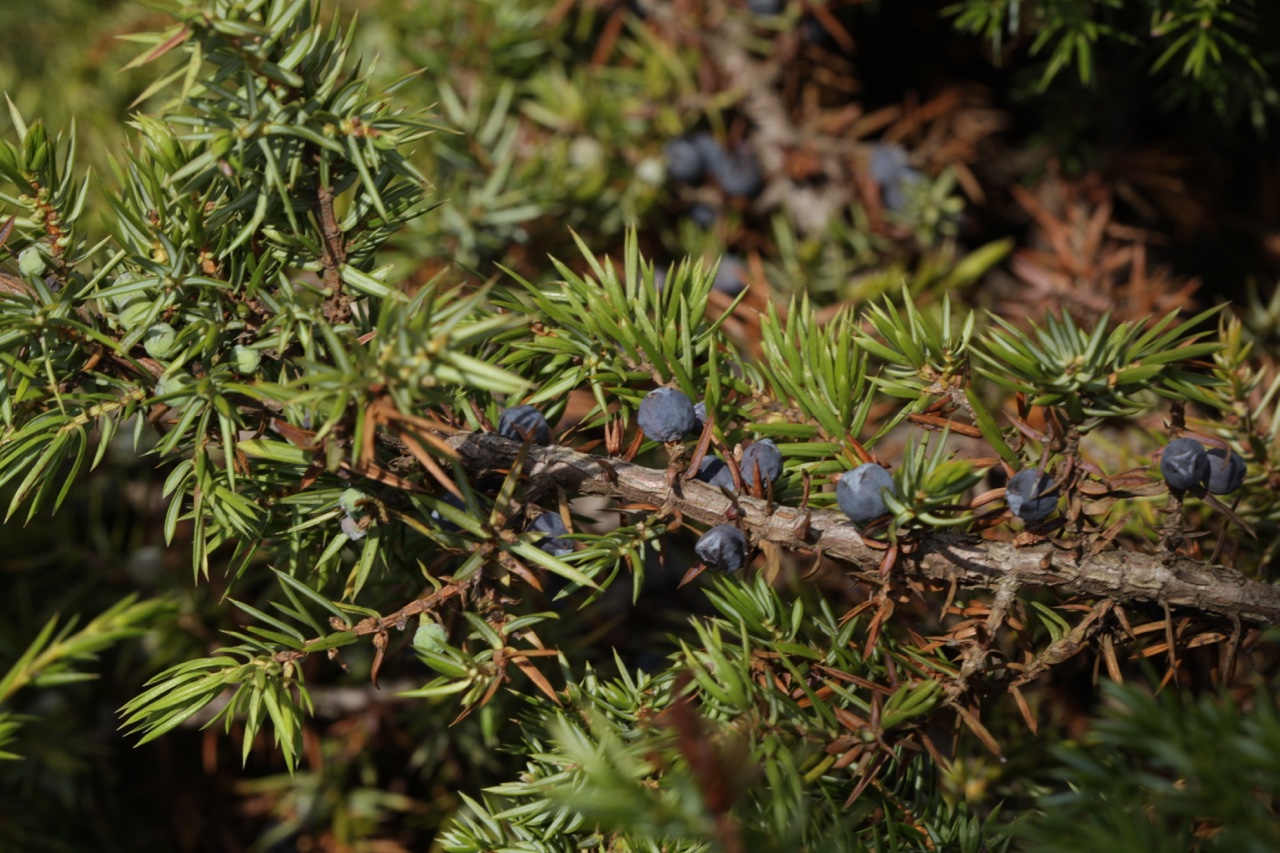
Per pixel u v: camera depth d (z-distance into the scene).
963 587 0.51
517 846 0.52
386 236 0.52
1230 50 0.62
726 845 0.47
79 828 0.68
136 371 0.51
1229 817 0.47
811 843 0.50
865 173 0.72
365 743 0.65
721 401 0.52
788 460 0.52
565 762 0.52
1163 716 0.47
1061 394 0.50
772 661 0.51
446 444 0.50
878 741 0.50
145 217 0.51
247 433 0.51
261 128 0.50
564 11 0.71
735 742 0.48
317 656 0.62
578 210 0.70
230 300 0.51
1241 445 0.55
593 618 0.60
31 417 0.51
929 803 0.52
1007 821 0.56
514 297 0.53
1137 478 0.51
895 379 0.53
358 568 0.51
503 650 0.51
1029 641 0.51
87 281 0.51
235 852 0.69
